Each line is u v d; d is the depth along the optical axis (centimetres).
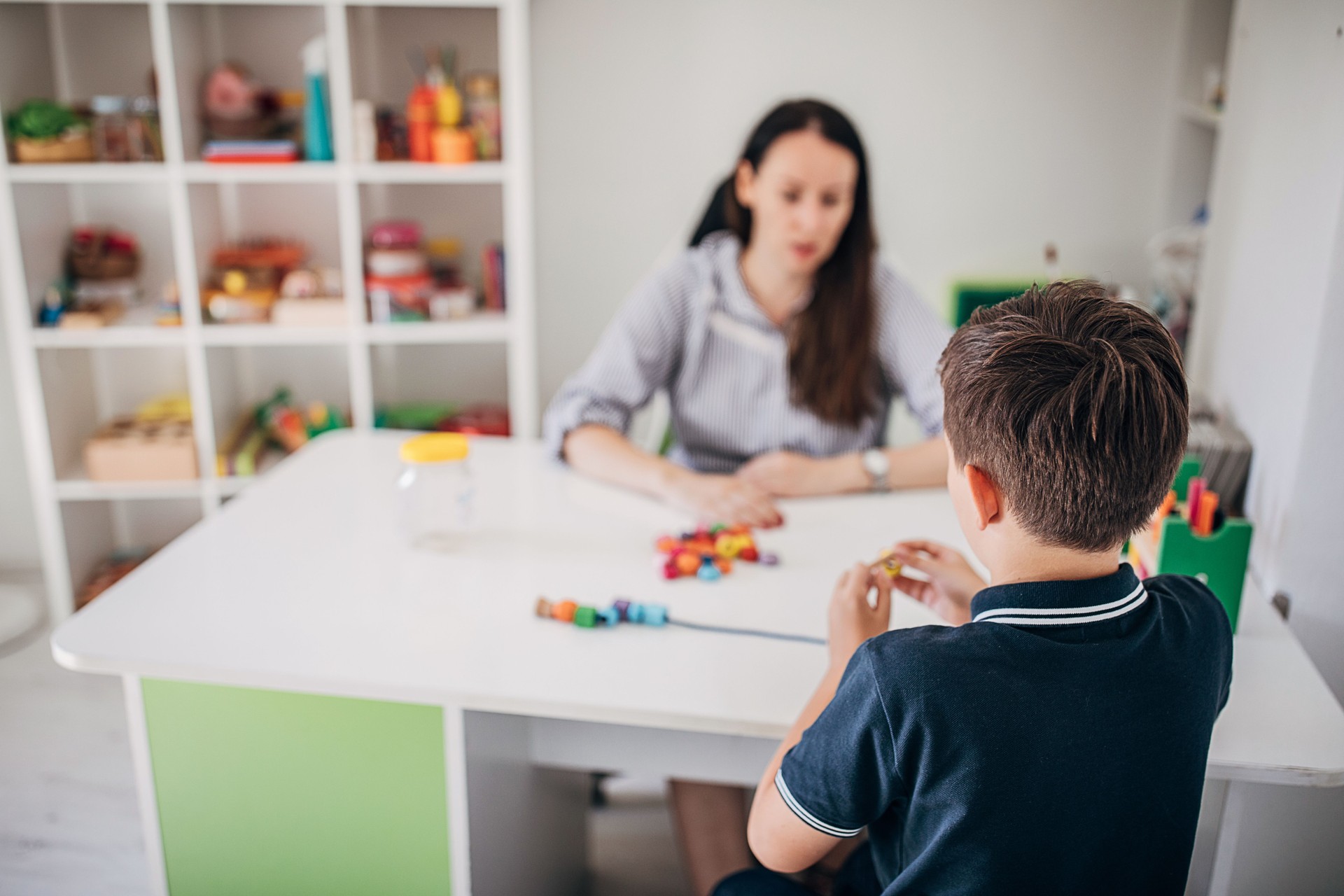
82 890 180
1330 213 136
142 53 260
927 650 80
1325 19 144
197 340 249
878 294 185
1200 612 89
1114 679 79
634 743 133
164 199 270
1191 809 84
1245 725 106
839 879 115
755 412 188
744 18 264
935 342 183
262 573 136
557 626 123
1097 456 78
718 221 196
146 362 282
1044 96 267
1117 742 79
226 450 263
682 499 159
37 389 248
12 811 200
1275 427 151
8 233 236
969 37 264
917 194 276
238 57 261
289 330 251
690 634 122
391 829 119
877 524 157
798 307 184
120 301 263
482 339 263
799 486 166
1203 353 198
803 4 263
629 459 169
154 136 242
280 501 161
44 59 253
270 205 274
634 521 156
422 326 254
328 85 247
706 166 274
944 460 169
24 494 286
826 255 178
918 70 266
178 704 118
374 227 273
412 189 276
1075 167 272
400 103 268
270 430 272
